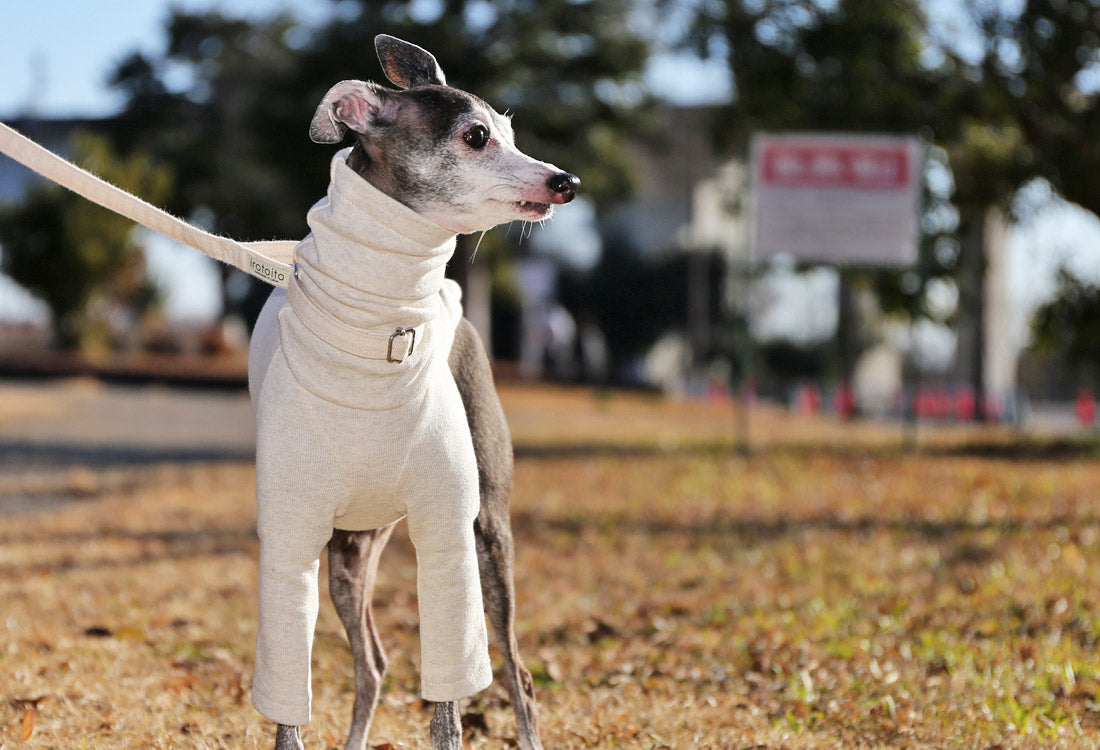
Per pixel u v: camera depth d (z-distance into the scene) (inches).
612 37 1208.2
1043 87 585.6
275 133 1191.6
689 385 1471.5
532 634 243.3
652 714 185.5
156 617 251.1
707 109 733.3
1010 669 200.4
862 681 199.0
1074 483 419.5
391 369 135.1
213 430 733.3
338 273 133.2
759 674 210.2
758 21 645.9
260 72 1576.0
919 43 627.2
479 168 135.8
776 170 563.2
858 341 1334.9
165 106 1669.5
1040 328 626.5
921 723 176.1
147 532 368.8
